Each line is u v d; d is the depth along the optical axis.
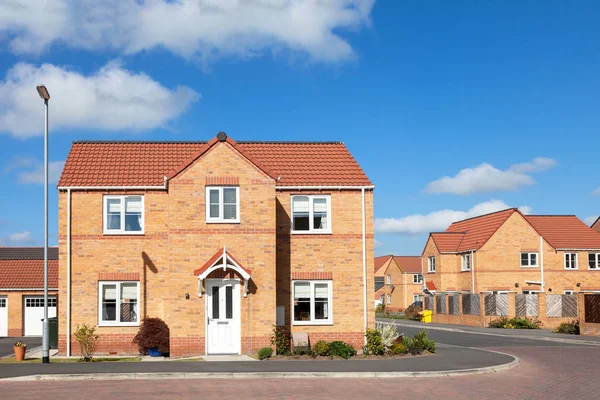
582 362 22.70
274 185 23.94
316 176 25.89
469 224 60.19
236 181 23.75
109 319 24.70
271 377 18.23
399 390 16.08
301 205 25.58
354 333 25.12
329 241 25.39
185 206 23.50
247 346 23.30
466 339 34.19
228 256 22.97
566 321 42.53
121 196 25.08
